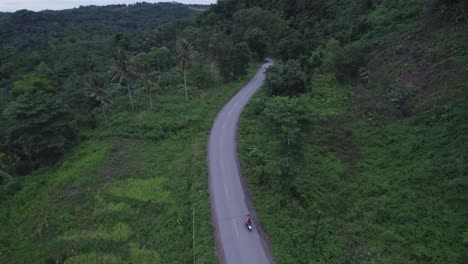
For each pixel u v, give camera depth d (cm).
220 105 6544
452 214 2839
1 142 5991
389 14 7194
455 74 4444
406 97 4694
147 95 7431
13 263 3119
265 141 4700
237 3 14488
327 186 3700
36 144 5050
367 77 5894
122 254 3047
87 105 7200
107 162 4916
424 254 2597
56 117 5369
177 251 2981
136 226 3438
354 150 4322
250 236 3052
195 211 3431
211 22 14162
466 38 4853
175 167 4550
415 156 3731
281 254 2762
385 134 4378
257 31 10038
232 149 4803
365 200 3397
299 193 3550
